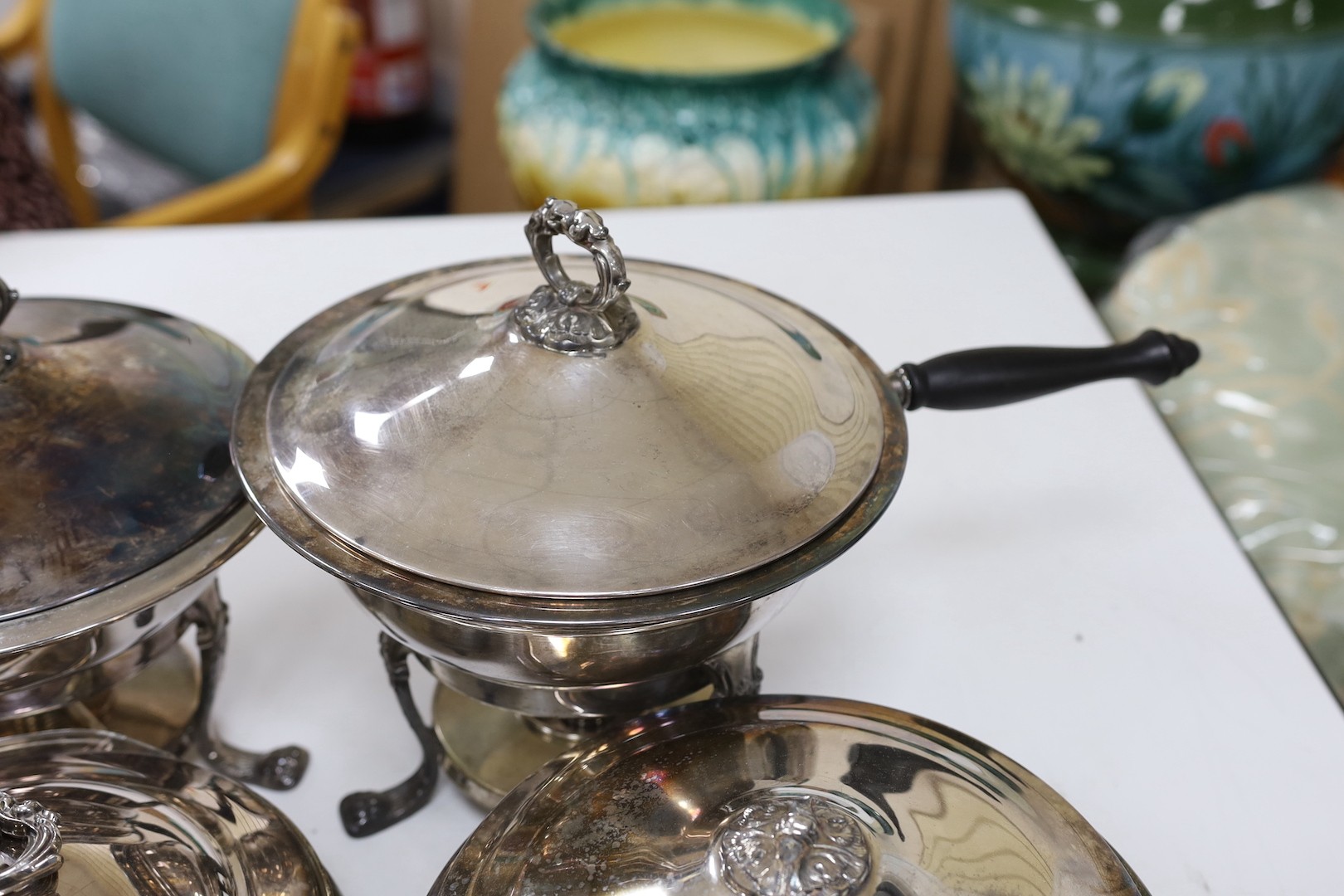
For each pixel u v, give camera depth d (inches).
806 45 74.2
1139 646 32.5
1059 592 33.7
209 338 30.3
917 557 34.6
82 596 25.0
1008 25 60.0
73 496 25.6
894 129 92.6
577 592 23.6
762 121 63.5
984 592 33.7
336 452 25.4
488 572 23.8
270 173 65.9
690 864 23.2
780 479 25.2
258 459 26.1
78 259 43.3
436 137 123.5
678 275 30.9
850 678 31.8
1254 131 58.5
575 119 64.5
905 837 23.6
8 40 75.7
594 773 25.1
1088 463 37.2
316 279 43.0
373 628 33.5
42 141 108.3
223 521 26.6
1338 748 30.5
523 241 45.7
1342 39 56.0
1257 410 47.3
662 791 24.5
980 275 44.9
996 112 64.3
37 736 26.9
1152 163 61.0
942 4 88.7
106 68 73.5
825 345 28.8
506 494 24.4
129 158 102.0
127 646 26.9
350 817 29.3
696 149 63.3
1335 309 49.4
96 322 29.0
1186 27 55.3
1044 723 30.9
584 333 25.7
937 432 38.1
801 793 24.3
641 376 25.6
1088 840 24.2
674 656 25.7
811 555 24.7
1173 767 30.1
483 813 29.8
